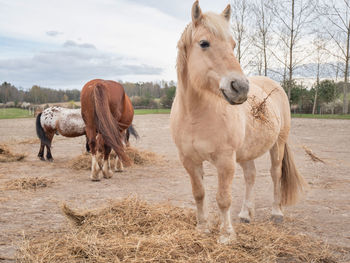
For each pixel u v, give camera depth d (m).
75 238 2.51
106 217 2.96
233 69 2.09
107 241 2.43
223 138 2.41
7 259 2.34
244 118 2.71
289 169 3.40
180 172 5.89
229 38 2.22
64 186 4.79
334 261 2.32
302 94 34.41
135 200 3.30
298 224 3.11
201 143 2.44
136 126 18.11
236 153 2.79
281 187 3.39
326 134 12.81
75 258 2.27
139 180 5.23
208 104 2.38
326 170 5.89
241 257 2.31
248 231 2.76
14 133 14.13
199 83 2.24
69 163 6.66
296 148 8.88
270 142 3.10
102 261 2.19
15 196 4.16
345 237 2.77
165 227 2.74
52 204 3.81
